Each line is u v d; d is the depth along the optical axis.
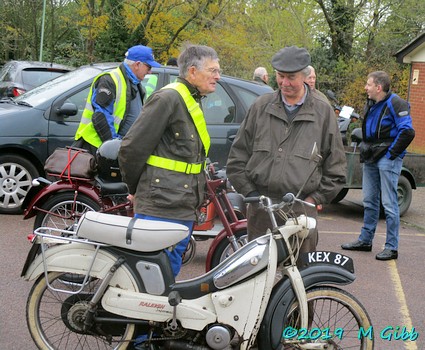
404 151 6.68
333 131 4.12
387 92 6.66
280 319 3.67
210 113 8.00
